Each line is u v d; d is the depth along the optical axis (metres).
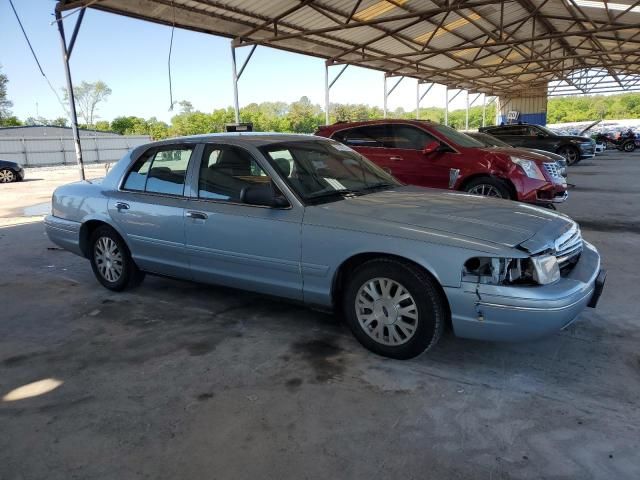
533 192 7.34
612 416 2.68
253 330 3.94
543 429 2.58
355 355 3.46
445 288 3.02
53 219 5.29
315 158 4.16
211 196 4.05
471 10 16.86
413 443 2.49
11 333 4.02
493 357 3.39
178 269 4.33
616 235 6.98
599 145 25.81
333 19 13.39
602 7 16.19
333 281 3.46
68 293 5.02
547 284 2.95
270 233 3.66
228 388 3.06
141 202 4.46
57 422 2.74
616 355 3.38
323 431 2.60
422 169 8.05
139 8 10.17
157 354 3.55
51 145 37.16
